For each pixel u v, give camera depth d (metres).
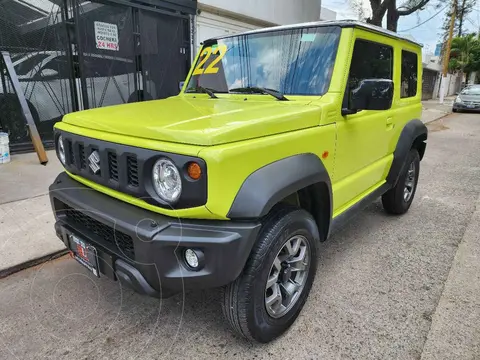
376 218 4.34
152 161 1.83
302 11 13.64
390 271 3.13
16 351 2.18
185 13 8.70
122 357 2.15
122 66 7.59
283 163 2.06
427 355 2.17
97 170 2.17
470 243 3.68
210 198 1.73
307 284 2.47
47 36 6.52
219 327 2.42
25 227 3.70
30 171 5.45
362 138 2.98
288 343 2.27
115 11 7.25
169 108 2.49
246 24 11.05
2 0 5.96
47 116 6.75
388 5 13.65
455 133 11.60
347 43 2.63
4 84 6.20
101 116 2.34
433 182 5.97
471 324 2.45
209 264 1.80
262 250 1.99
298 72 2.72
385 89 2.41
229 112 2.21
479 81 40.97
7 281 2.91
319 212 2.58
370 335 2.34
